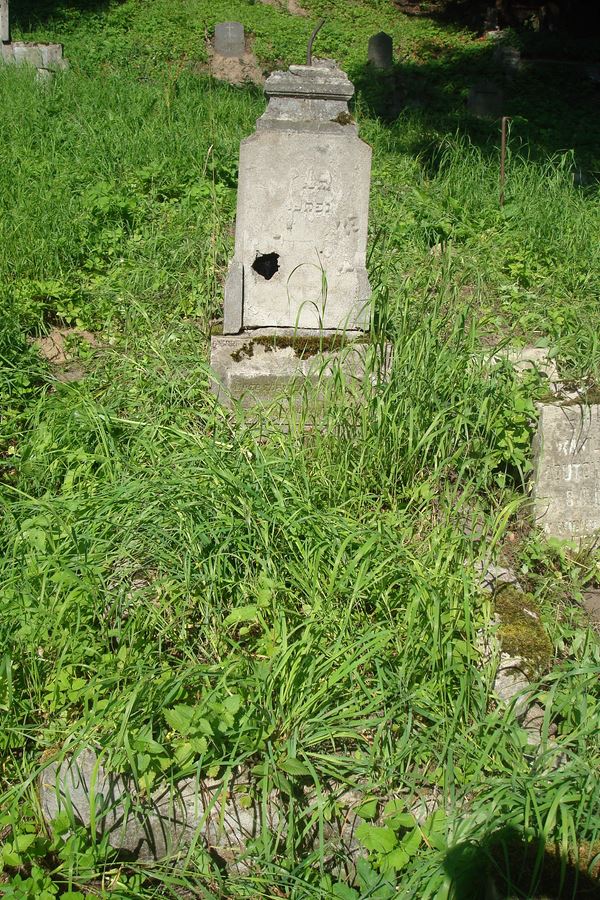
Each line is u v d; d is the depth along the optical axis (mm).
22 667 1880
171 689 1734
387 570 2074
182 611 1946
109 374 3012
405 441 2596
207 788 1708
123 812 1711
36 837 1659
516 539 2648
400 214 4543
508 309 3754
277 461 2385
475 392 2725
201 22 10586
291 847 1650
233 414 2801
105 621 1957
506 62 10523
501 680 1981
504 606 2172
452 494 2482
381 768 1770
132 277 3701
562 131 8195
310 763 1701
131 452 2521
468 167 5465
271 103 2844
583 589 2609
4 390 2920
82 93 6473
